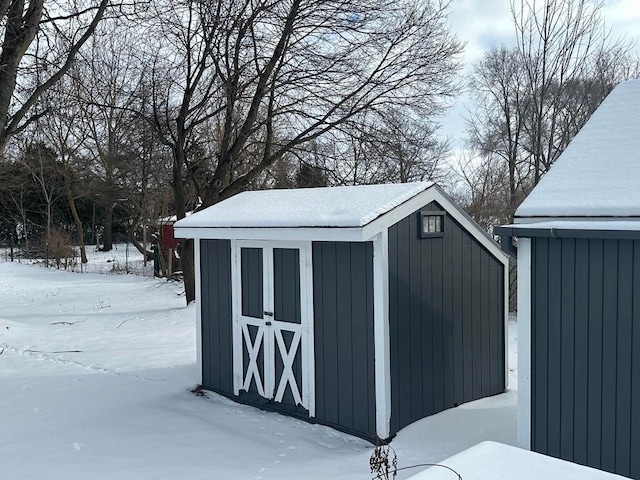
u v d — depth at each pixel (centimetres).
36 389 765
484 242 706
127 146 2047
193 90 1445
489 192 1884
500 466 252
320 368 638
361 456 538
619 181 464
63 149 2942
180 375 845
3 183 3181
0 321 1241
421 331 628
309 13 1351
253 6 1359
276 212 673
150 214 2402
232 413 684
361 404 598
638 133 513
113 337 1153
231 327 745
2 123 984
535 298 470
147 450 547
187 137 1568
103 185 2608
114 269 2722
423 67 1452
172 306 1585
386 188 657
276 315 682
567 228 434
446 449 551
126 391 763
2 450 541
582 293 444
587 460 444
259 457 535
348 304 606
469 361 696
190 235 762
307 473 487
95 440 574
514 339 1066
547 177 512
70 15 1053
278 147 1762
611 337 430
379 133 1465
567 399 454
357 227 557
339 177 1605
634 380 419
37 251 3525
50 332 1209
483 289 715
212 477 479
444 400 661
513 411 657
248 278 717
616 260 426
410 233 617
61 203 3847
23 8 1007
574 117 1523
